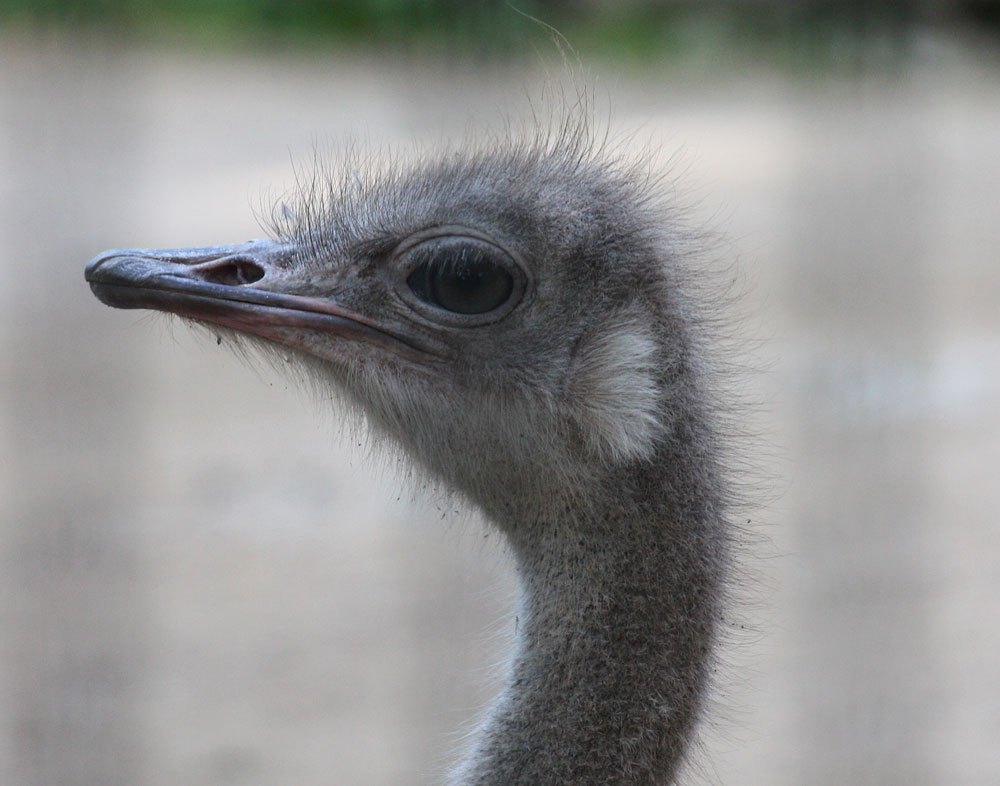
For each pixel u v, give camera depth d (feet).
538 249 29.40
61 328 94.84
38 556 64.39
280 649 56.44
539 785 28.27
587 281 29.35
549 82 58.34
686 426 29.14
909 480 72.64
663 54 172.04
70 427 79.56
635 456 28.50
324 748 49.60
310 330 30.25
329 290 30.32
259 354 30.94
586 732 28.27
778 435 75.05
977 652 56.95
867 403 81.41
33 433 78.69
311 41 180.04
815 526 67.46
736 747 50.06
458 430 29.96
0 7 152.66
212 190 119.03
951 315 98.48
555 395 29.12
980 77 177.68
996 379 86.48
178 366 91.81
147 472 73.36
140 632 57.47
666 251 30.22
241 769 48.88
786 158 129.18
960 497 71.00
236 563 64.54
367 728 51.21
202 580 63.05
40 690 53.93
